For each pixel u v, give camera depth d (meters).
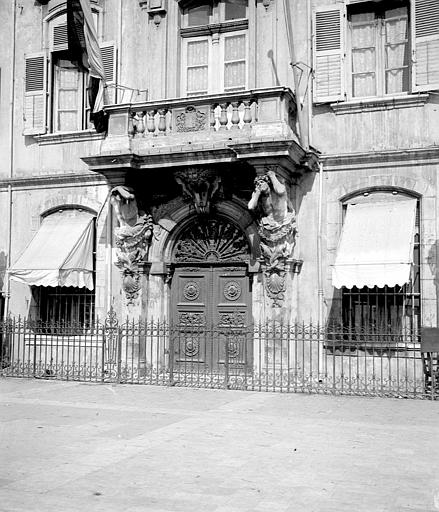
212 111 15.01
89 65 15.66
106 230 16.89
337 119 15.21
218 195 15.48
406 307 14.40
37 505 6.14
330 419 10.52
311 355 13.87
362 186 14.85
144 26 16.72
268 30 15.75
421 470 7.40
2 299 17.80
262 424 10.06
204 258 16.06
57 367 15.88
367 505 6.16
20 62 18.27
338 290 14.85
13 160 18.09
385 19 15.32
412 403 12.21
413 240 14.01
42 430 9.57
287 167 14.51
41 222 17.70
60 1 17.84
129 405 11.88
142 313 15.91
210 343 15.91
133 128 15.60
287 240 14.65
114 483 6.86
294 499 6.33
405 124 14.70
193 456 8.00
